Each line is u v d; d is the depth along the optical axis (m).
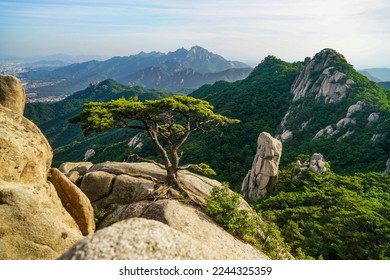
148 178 24.11
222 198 20.62
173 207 19.41
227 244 17.89
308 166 51.47
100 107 20.20
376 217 30.02
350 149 66.50
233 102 110.44
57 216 14.18
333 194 39.66
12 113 15.62
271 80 123.62
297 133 86.00
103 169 25.06
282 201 39.03
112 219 20.33
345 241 28.50
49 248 12.19
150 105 20.41
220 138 82.62
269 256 19.42
